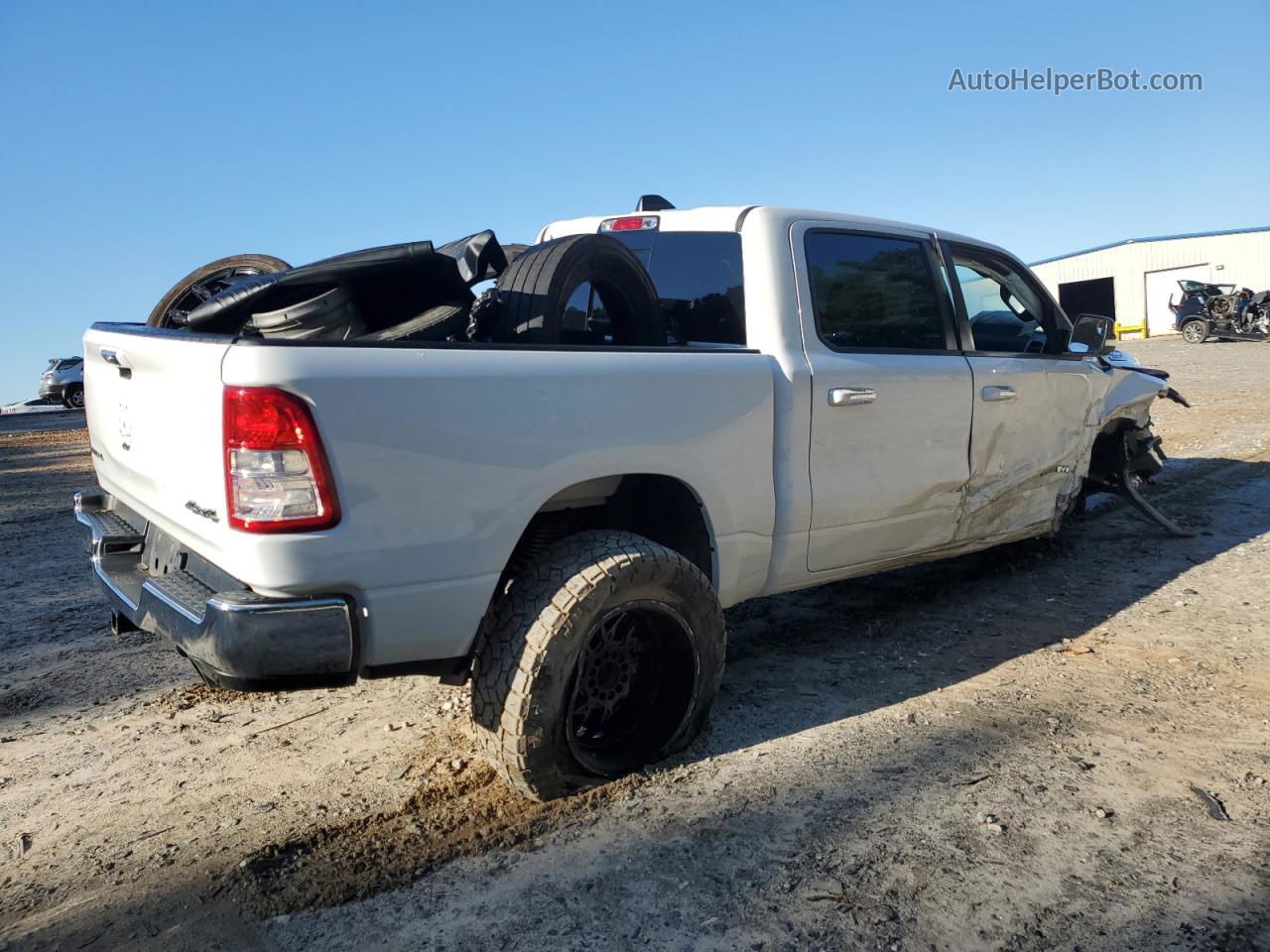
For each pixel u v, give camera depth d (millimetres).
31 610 5191
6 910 2352
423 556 2418
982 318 4562
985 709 3379
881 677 3715
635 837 2578
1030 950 2076
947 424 3938
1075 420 4875
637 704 3006
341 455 2283
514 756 2619
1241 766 2906
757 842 2535
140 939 2213
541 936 2180
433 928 2219
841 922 2189
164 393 2633
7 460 14898
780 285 3434
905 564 4062
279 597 2301
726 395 3086
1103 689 3539
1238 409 12062
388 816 2740
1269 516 6398
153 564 2980
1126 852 2445
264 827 2703
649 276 3633
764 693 3578
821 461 3432
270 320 2928
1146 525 6266
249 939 2199
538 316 2975
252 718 3545
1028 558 5426
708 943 2137
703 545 3174
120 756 3240
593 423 2725
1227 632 4129
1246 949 2055
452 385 2451
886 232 3930
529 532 2963
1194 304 26469
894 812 2670
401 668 2494
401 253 2891
